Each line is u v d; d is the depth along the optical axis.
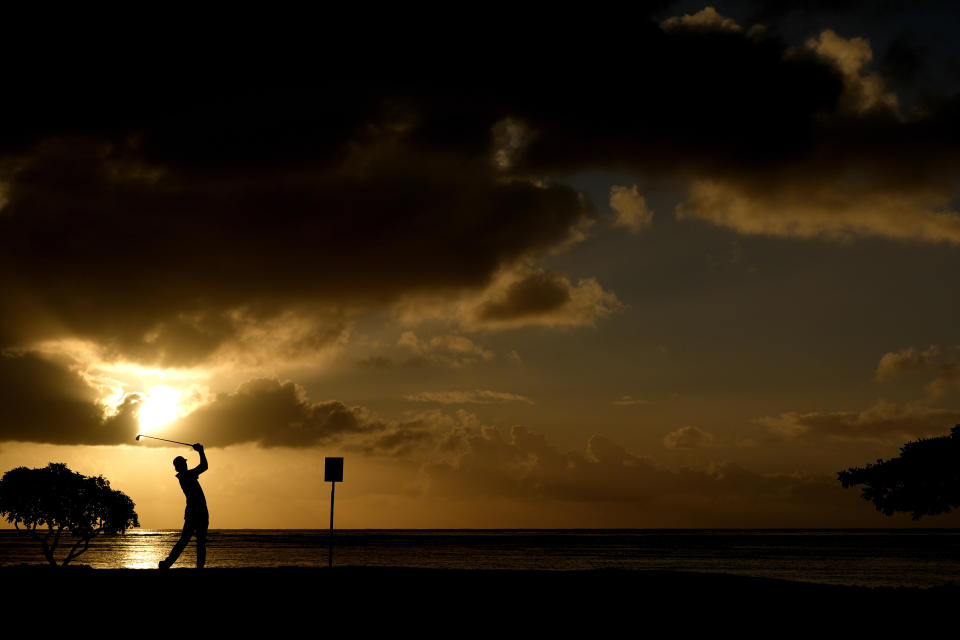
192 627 12.67
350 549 143.62
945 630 14.80
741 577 19.94
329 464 20.16
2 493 47.41
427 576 17.55
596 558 103.50
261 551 130.62
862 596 17.70
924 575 69.12
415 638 12.70
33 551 125.75
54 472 48.75
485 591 16.02
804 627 14.59
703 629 14.03
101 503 48.94
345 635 12.65
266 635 12.45
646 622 14.29
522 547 159.88
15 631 12.20
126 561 92.62
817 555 118.06
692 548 153.62
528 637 13.02
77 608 13.40
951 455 25.20
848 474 26.98
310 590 15.13
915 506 26.02
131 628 12.50
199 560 16.77
